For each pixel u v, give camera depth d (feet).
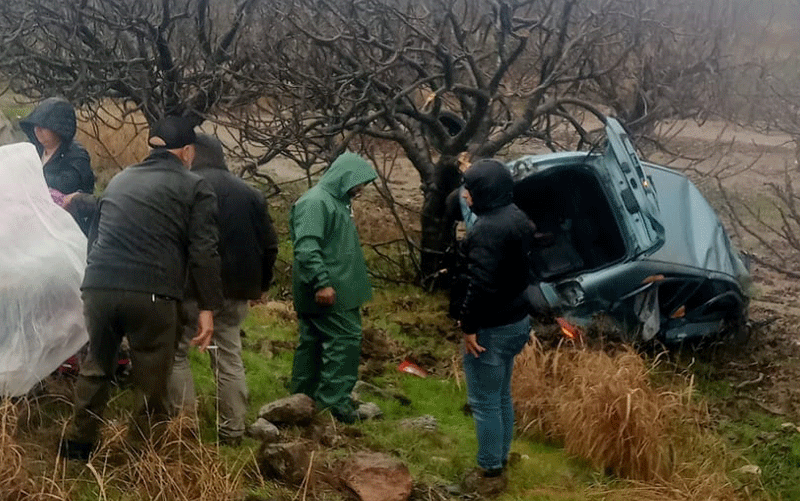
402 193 46.44
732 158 57.06
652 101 38.68
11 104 45.68
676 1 48.42
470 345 17.03
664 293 26.53
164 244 14.93
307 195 19.34
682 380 25.09
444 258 32.89
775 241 41.93
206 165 17.60
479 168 16.71
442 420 21.95
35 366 15.83
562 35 32.58
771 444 22.18
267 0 36.52
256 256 17.72
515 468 18.94
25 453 14.73
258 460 16.46
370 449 18.66
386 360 25.66
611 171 26.55
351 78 30.60
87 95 33.94
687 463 19.81
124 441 15.62
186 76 34.91
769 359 27.71
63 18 34.27
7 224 16.06
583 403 20.16
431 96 29.81
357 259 19.61
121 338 15.28
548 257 27.94
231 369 17.43
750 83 51.47
